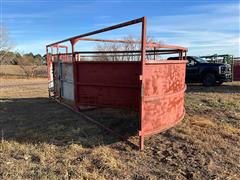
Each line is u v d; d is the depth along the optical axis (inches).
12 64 1467.8
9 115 261.6
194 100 322.7
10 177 122.1
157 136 181.9
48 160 142.3
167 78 179.8
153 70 163.0
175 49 226.8
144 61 152.5
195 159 144.3
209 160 142.6
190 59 533.0
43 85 740.7
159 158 146.7
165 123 184.4
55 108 294.4
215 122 218.1
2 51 1450.5
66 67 276.5
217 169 132.4
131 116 236.5
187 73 530.9
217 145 164.2
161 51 237.3
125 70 190.7
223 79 505.4
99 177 123.0
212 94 377.7
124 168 134.0
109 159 141.9
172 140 173.9
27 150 156.3
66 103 306.5
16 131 200.4
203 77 515.2
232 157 146.6
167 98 182.5
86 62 215.5
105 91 206.8
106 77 203.8
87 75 217.9
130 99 190.9
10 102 350.3
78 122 224.4
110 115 244.1
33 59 1419.8
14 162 139.4
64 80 287.1
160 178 124.4
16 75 1305.4
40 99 378.9
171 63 182.9
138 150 158.2
